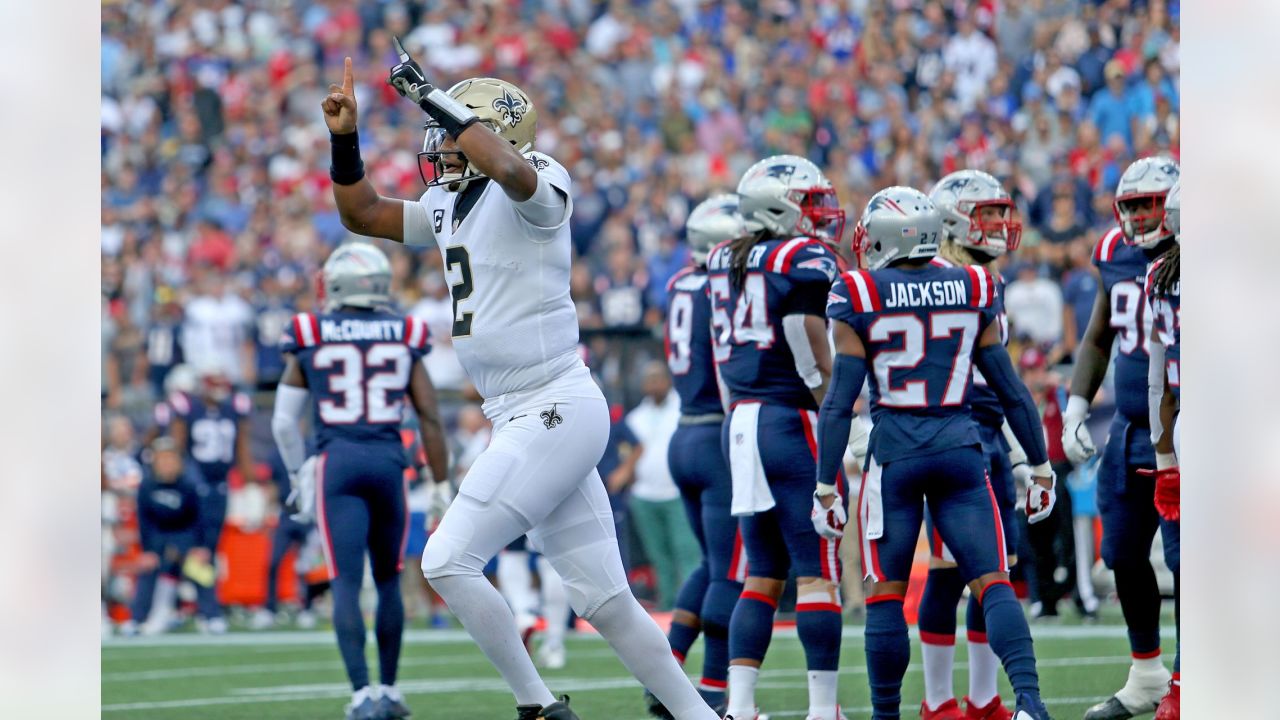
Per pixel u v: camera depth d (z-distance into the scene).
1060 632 31.73
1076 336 41.28
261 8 65.69
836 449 17.44
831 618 18.86
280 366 49.41
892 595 17.72
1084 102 49.97
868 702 23.97
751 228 19.86
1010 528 19.98
